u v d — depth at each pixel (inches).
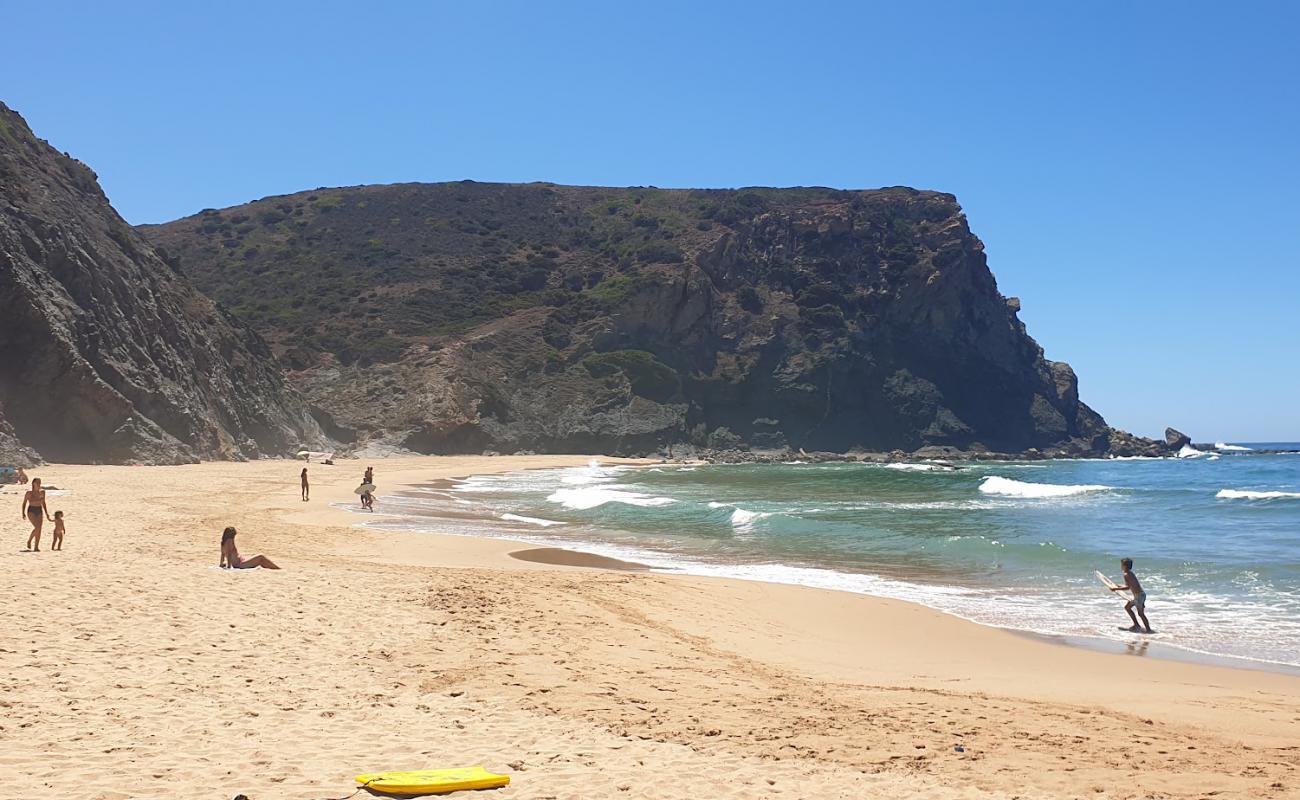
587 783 228.8
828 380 3769.7
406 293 3961.6
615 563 776.9
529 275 4148.6
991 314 4200.3
